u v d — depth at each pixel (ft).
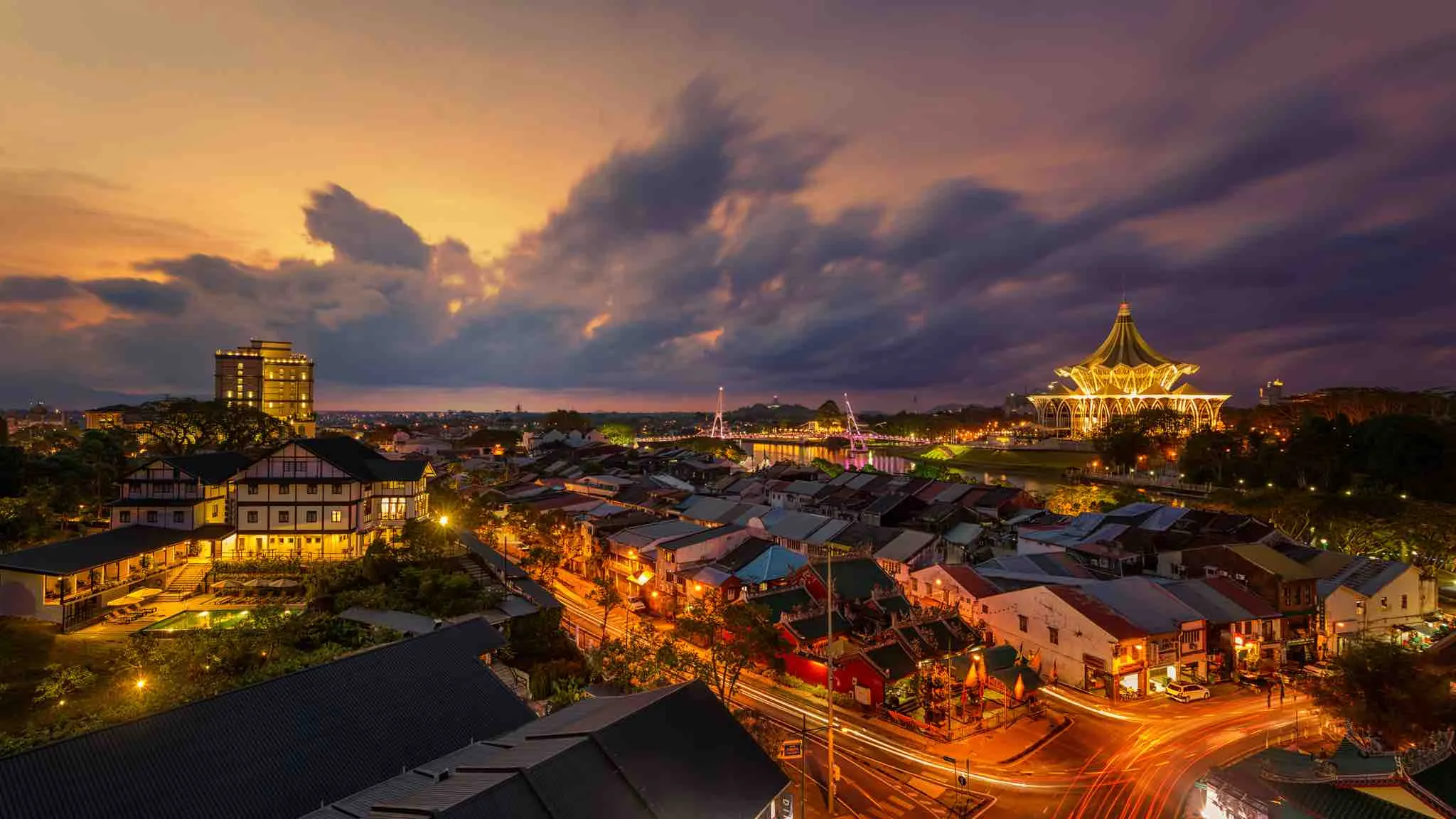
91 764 77.66
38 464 255.50
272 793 85.51
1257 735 155.12
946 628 185.88
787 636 191.72
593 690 153.58
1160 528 272.72
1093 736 156.15
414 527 237.86
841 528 298.15
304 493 231.71
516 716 114.11
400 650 114.11
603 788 80.12
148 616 183.62
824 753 148.36
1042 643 195.31
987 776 138.72
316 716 96.68
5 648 153.58
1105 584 208.44
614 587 258.37
